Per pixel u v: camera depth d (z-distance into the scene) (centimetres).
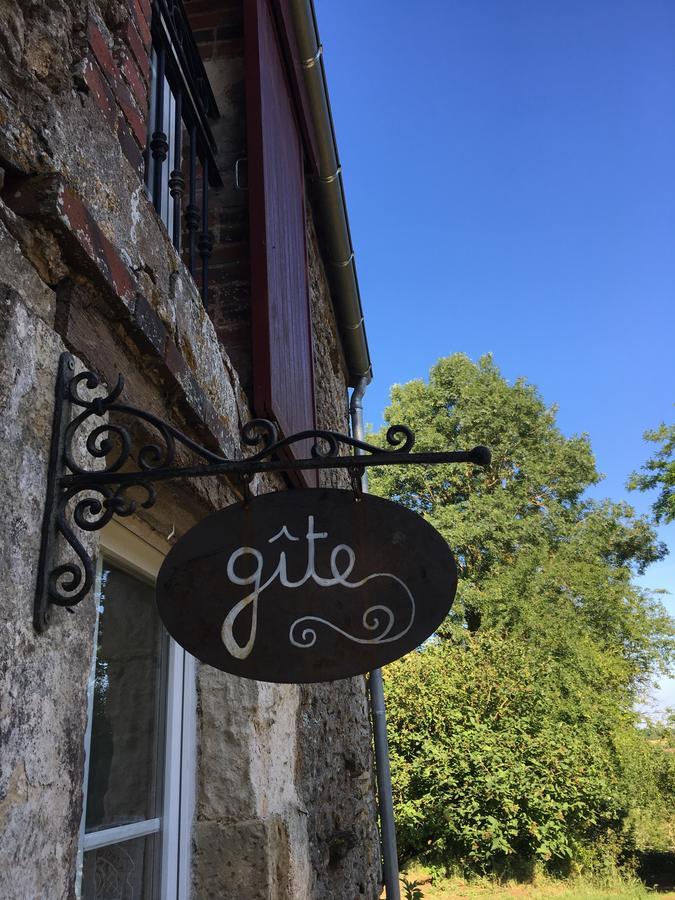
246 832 198
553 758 881
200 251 239
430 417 1717
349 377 620
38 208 108
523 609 1350
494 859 913
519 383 1742
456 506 1584
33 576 99
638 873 1020
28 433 102
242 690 212
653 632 1386
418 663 940
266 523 122
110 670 169
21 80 112
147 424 144
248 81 291
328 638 114
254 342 253
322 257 486
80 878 144
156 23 204
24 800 91
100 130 136
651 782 1082
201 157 250
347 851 313
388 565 118
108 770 164
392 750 877
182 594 119
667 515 1290
